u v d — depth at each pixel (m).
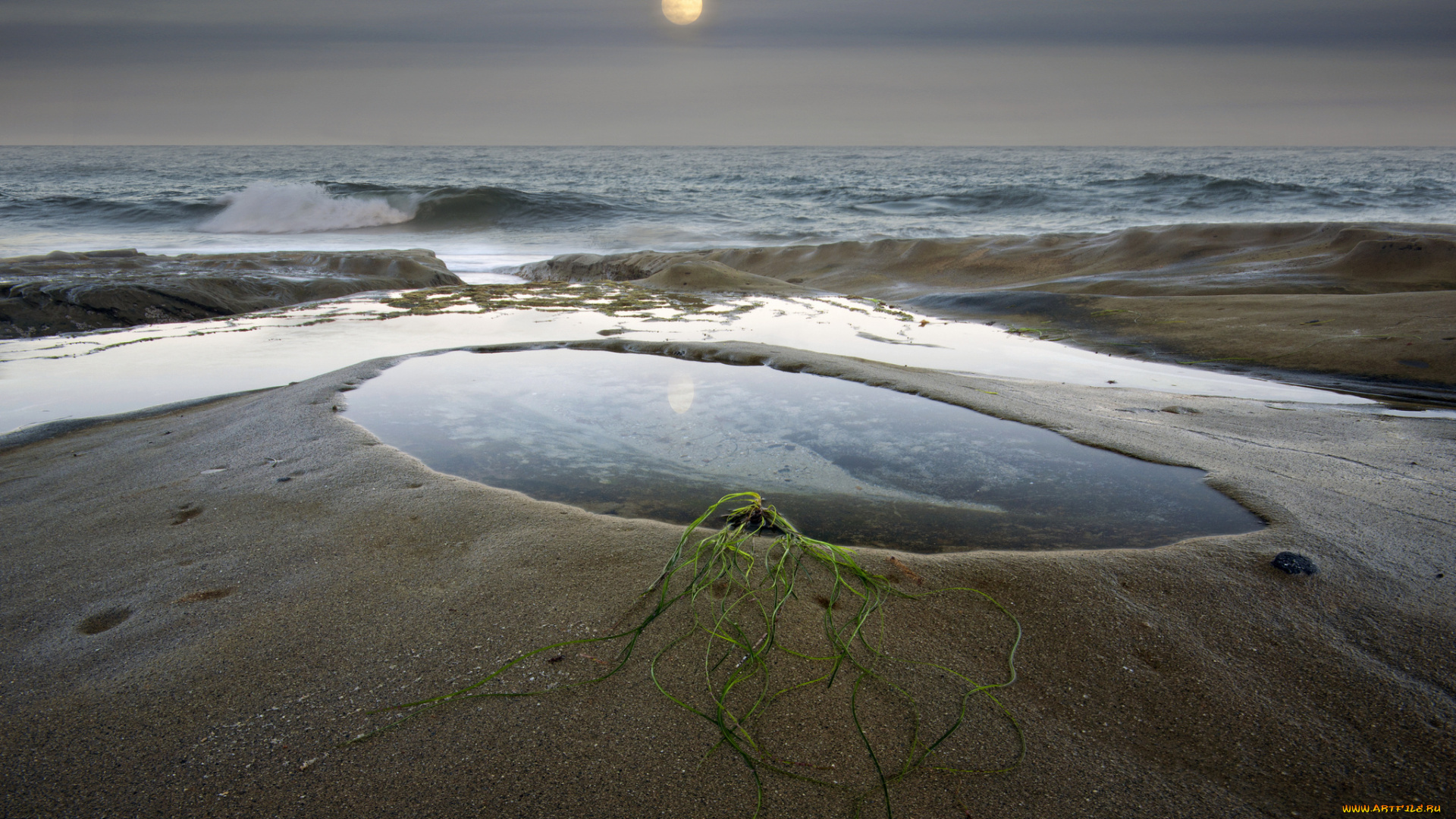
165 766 1.48
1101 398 4.48
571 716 1.60
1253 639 1.85
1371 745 1.54
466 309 7.77
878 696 1.67
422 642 1.83
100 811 1.38
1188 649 1.82
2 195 29.11
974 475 3.01
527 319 7.21
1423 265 8.73
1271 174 50.09
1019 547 2.37
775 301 8.86
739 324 7.19
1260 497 2.71
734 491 2.82
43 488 2.96
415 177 52.03
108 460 3.28
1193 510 2.65
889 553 2.26
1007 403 4.01
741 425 3.63
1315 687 1.70
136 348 6.05
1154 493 2.81
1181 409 4.28
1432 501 2.69
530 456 3.19
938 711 1.63
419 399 4.03
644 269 12.99
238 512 2.59
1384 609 1.96
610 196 30.30
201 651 1.81
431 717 1.59
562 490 2.82
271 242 19.92
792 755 1.52
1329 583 2.07
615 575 2.10
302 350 5.93
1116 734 1.58
